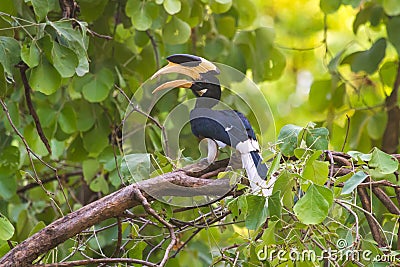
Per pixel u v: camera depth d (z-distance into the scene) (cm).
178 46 1012
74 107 953
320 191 582
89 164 945
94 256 903
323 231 639
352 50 1379
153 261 918
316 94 1075
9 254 625
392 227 763
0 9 777
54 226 632
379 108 1102
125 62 962
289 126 645
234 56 1019
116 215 647
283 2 1491
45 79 751
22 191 1016
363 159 635
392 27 1007
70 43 763
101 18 955
